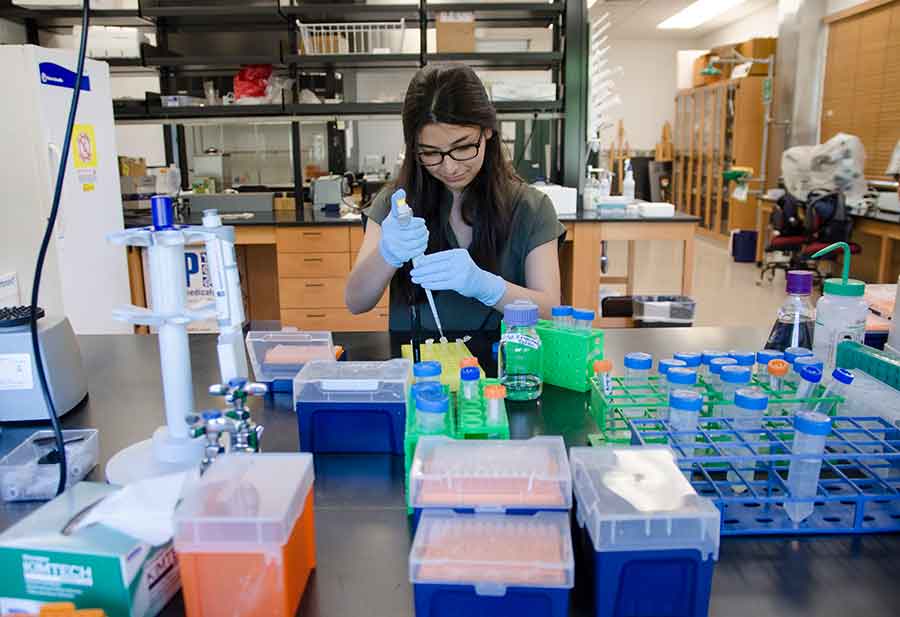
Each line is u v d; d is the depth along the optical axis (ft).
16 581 1.98
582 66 12.96
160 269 2.69
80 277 10.65
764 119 24.03
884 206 17.94
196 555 1.97
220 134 15.21
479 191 5.12
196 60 12.68
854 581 2.18
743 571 2.23
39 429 3.50
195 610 2.00
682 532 1.96
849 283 3.59
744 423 2.75
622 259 25.08
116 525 2.07
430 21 13.60
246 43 14.08
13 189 9.86
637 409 3.00
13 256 10.00
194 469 2.42
